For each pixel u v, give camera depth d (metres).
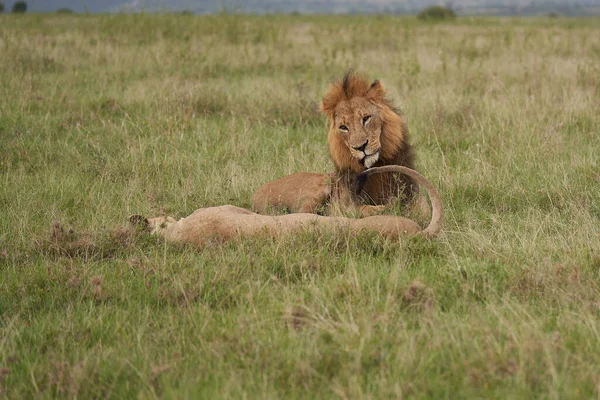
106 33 34.66
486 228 10.48
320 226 9.77
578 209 10.91
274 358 6.67
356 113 10.99
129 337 7.29
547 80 21.28
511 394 5.87
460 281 8.34
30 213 11.53
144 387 6.34
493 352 6.48
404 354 6.46
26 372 6.75
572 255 8.97
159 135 16.16
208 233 9.92
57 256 9.77
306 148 15.13
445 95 19.31
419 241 9.48
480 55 29.09
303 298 8.02
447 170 12.67
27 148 15.35
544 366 6.30
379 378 6.29
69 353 7.07
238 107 18.94
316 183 11.80
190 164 14.07
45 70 25.50
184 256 9.52
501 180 12.58
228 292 8.40
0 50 26.92
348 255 9.27
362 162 11.13
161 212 11.09
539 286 8.15
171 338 7.33
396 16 57.38
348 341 6.82
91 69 25.94
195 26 35.78
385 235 9.70
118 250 9.97
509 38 32.50
